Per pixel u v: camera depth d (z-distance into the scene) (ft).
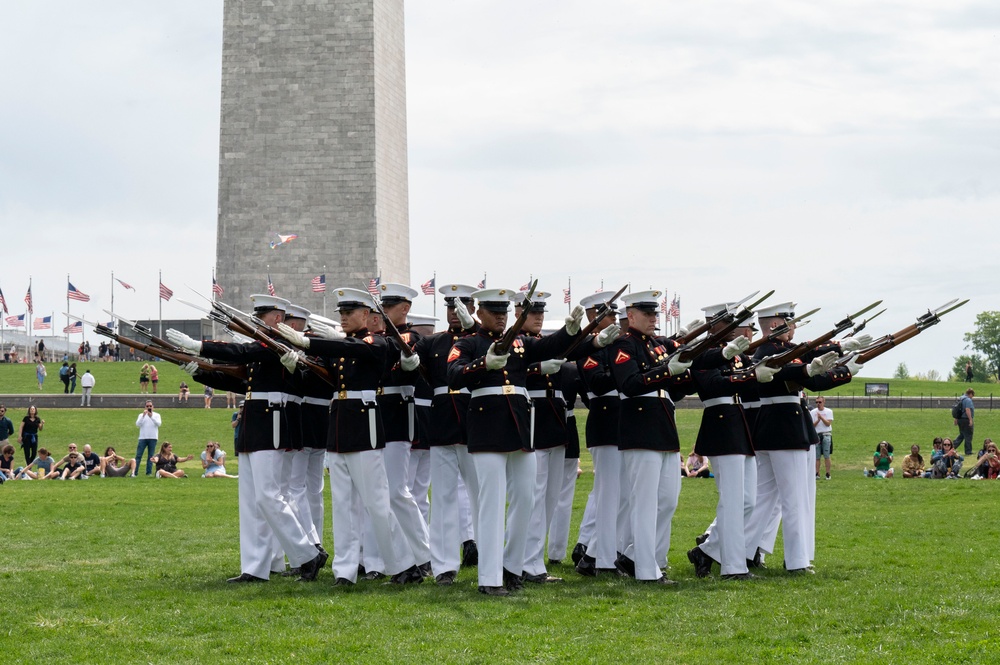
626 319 61.67
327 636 43.34
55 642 42.55
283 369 56.90
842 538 70.79
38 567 60.23
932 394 251.80
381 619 46.32
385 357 55.62
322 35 265.13
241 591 52.85
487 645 41.73
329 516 88.43
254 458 55.93
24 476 129.08
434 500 56.39
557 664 39.34
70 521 81.92
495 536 52.37
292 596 51.78
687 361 53.06
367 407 55.01
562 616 46.70
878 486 110.22
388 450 57.52
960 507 87.81
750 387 60.29
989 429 180.75
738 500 57.11
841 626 44.39
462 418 55.83
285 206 264.72
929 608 46.91
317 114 264.72
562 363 56.39
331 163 264.31
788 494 58.70
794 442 58.70
